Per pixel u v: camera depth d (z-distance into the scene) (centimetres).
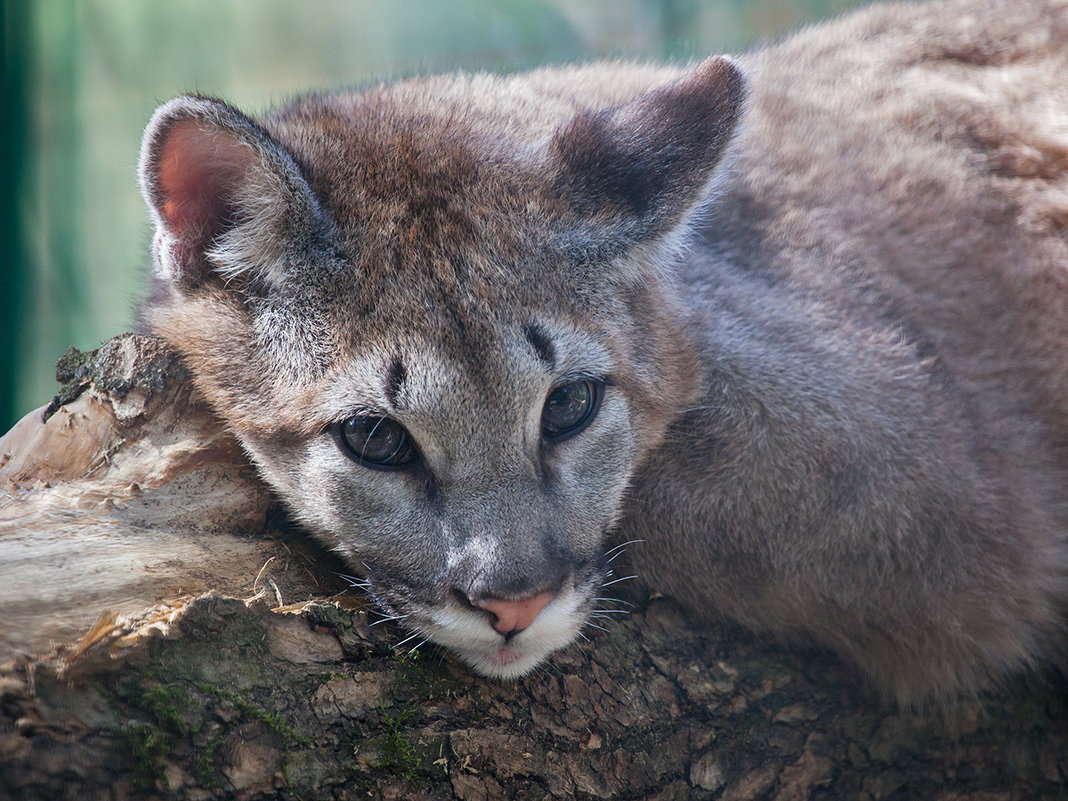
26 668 461
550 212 615
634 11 1923
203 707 484
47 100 1722
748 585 702
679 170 636
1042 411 819
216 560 573
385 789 515
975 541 707
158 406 627
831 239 784
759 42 1019
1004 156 869
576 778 570
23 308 1575
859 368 716
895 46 917
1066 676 769
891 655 715
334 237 589
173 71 1961
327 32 2083
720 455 700
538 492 579
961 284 811
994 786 716
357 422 575
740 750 647
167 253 613
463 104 743
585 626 614
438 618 559
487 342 567
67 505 577
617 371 618
